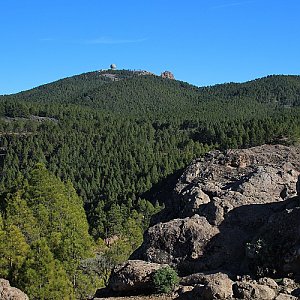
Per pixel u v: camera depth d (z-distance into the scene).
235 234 16.81
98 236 63.97
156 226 17.69
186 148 101.31
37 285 26.06
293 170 20.17
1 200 49.44
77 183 86.25
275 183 19.19
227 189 19.72
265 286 13.21
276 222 15.37
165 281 15.23
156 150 103.69
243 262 15.49
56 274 26.91
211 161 24.42
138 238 47.88
